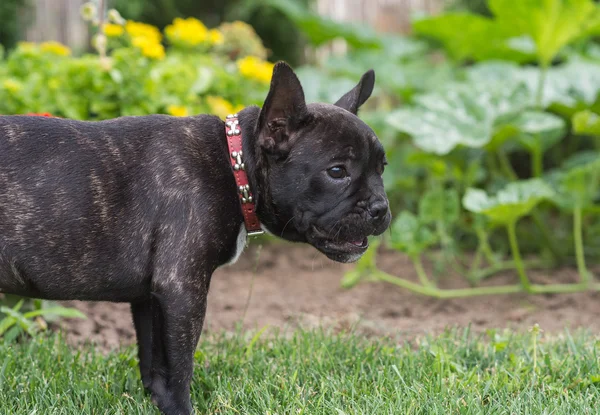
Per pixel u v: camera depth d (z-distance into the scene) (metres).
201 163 4.45
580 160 8.91
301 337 5.94
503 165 9.02
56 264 4.31
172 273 4.32
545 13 8.03
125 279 4.41
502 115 7.98
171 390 4.44
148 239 4.38
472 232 9.07
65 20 12.69
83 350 5.76
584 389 4.91
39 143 4.31
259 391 4.79
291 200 4.46
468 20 9.93
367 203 4.48
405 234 7.50
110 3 12.59
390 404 4.49
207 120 4.64
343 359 5.46
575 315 7.07
